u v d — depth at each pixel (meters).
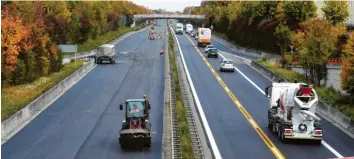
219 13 184.62
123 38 140.50
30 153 29.33
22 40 55.28
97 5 139.25
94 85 55.62
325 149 30.39
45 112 41.56
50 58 63.69
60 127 36.16
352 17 80.56
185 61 81.25
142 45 114.75
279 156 28.58
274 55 92.38
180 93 47.75
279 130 32.66
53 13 97.06
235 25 136.25
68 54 90.44
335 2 75.94
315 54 54.31
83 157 28.36
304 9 92.69
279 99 33.28
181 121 36.06
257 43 113.88
